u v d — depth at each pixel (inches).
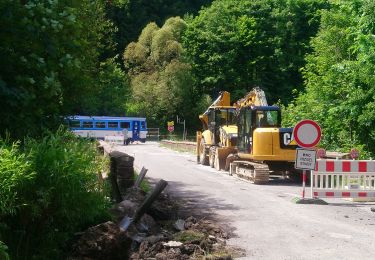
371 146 912.9
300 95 1279.5
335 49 1107.9
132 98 2770.7
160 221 384.2
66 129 310.8
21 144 273.0
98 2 565.3
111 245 270.2
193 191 603.8
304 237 362.9
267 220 424.8
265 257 308.3
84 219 263.4
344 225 408.2
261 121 817.5
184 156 1355.8
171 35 2854.3
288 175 826.2
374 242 349.4
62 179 237.3
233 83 2721.5
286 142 768.3
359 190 550.6
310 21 2476.6
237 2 2854.3
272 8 2812.5
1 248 210.7
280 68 2650.1
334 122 971.9
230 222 413.1
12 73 299.9
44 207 238.4
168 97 2753.4
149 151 1590.8
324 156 772.6
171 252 306.2
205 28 2834.6
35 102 315.0
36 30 294.8
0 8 285.9
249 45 2694.4
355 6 794.8
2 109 294.2
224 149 955.3
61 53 325.1
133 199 385.1
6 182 214.8
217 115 1088.8
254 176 721.0
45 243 253.8
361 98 850.8
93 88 491.2
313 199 529.3
